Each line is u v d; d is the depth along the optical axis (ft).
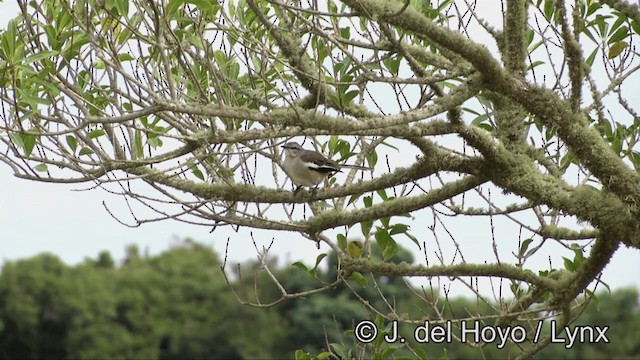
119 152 39.68
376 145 42.88
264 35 44.57
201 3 36.04
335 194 40.37
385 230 42.68
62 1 35.42
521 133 40.60
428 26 35.35
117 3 35.81
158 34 35.40
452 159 39.42
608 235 39.50
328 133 35.99
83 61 39.04
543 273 46.73
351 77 38.99
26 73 37.96
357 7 34.63
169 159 36.09
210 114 34.17
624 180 38.27
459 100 36.40
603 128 41.27
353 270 43.52
